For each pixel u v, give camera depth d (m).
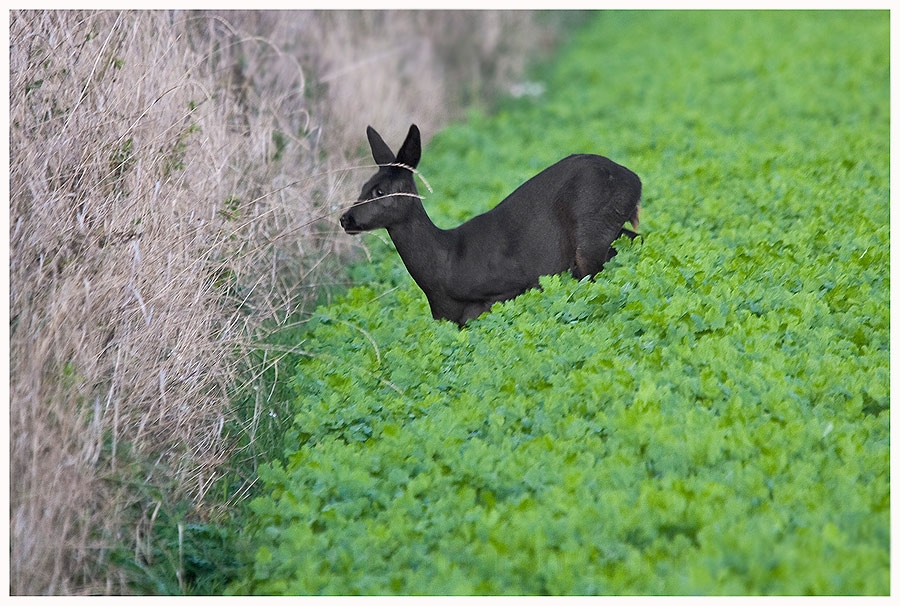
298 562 12.03
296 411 16.22
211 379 15.12
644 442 13.28
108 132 15.70
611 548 11.38
